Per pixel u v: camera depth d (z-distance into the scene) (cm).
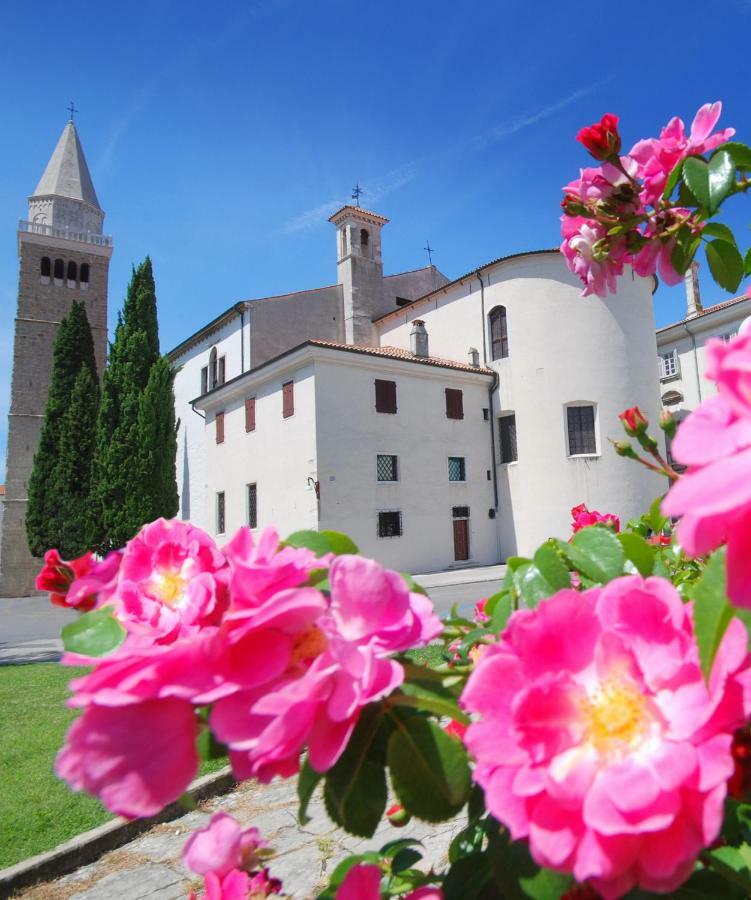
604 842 56
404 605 73
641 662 63
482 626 122
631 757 58
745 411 50
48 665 1007
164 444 2695
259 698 65
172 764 62
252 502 2430
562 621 67
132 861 383
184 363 3203
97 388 3186
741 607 49
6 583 3522
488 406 2528
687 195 146
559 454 2344
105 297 4162
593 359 2378
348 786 73
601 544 106
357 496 2117
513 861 76
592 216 152
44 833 402
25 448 3750
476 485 2433
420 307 2872
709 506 45
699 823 55
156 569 86
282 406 2248
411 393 2311
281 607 65
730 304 2669
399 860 134
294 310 2845
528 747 60
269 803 448
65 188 4550
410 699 75
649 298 2528
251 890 111
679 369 2897
